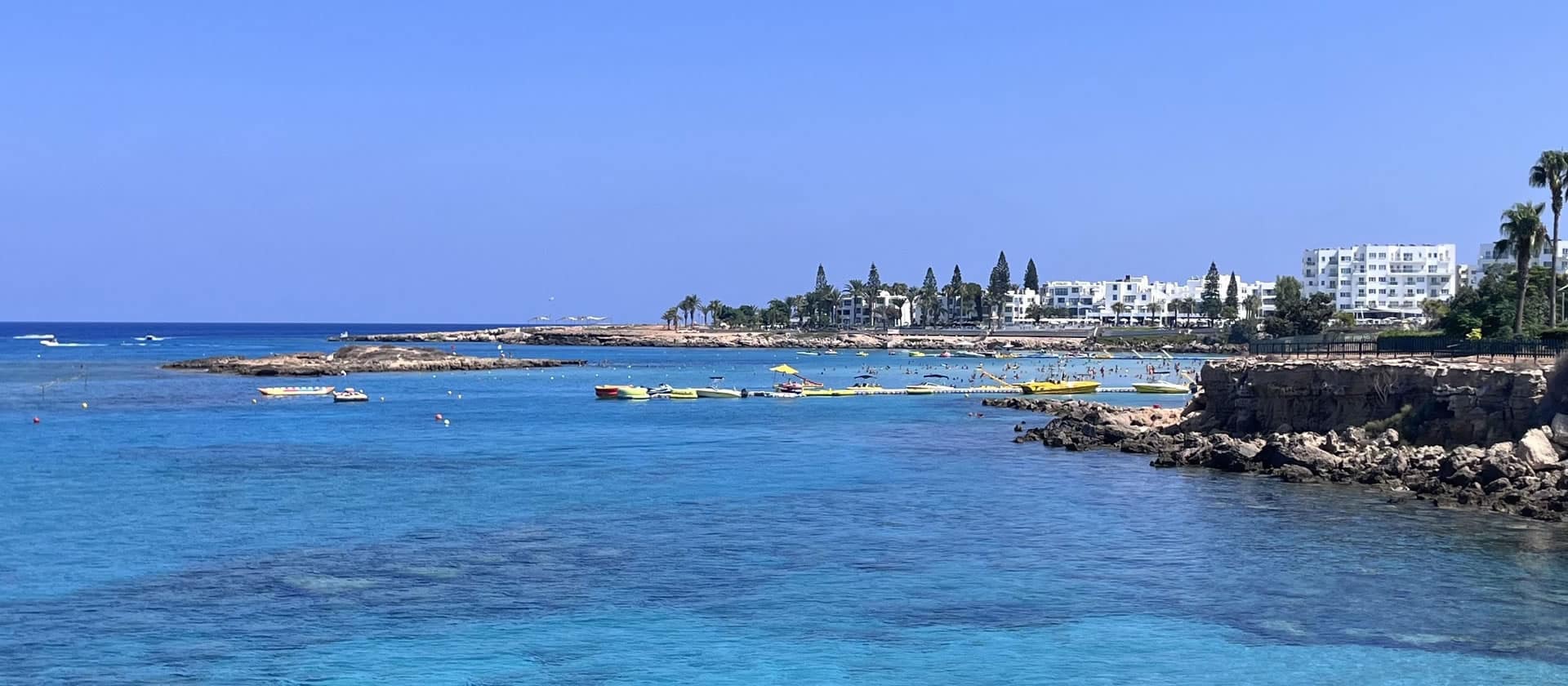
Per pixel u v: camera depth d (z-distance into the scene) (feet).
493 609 131.54
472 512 187.83
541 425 336.49
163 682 109.29
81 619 127.85
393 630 123.85
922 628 124.67
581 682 109.70
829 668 113.09
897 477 223.92
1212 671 111.34
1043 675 110.83
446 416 368.27
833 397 456.04
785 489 209.67
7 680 109.50
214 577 144.97
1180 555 153.89
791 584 141.69
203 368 645.51
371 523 178.50
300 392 466.70
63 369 648.79
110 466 245.45
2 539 167.32
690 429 324.60
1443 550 153.28
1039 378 583.17
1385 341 280.92
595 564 151.84
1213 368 271.28
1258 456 224.74
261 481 222.48
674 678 110.63
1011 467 236.22
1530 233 353.51
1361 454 210.38
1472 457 192.54
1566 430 187.42
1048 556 154.71
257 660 115.03
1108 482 214.07
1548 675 109.29
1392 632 121.39
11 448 279.08
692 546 162.20
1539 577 139.95
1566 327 333.83
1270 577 142.10
